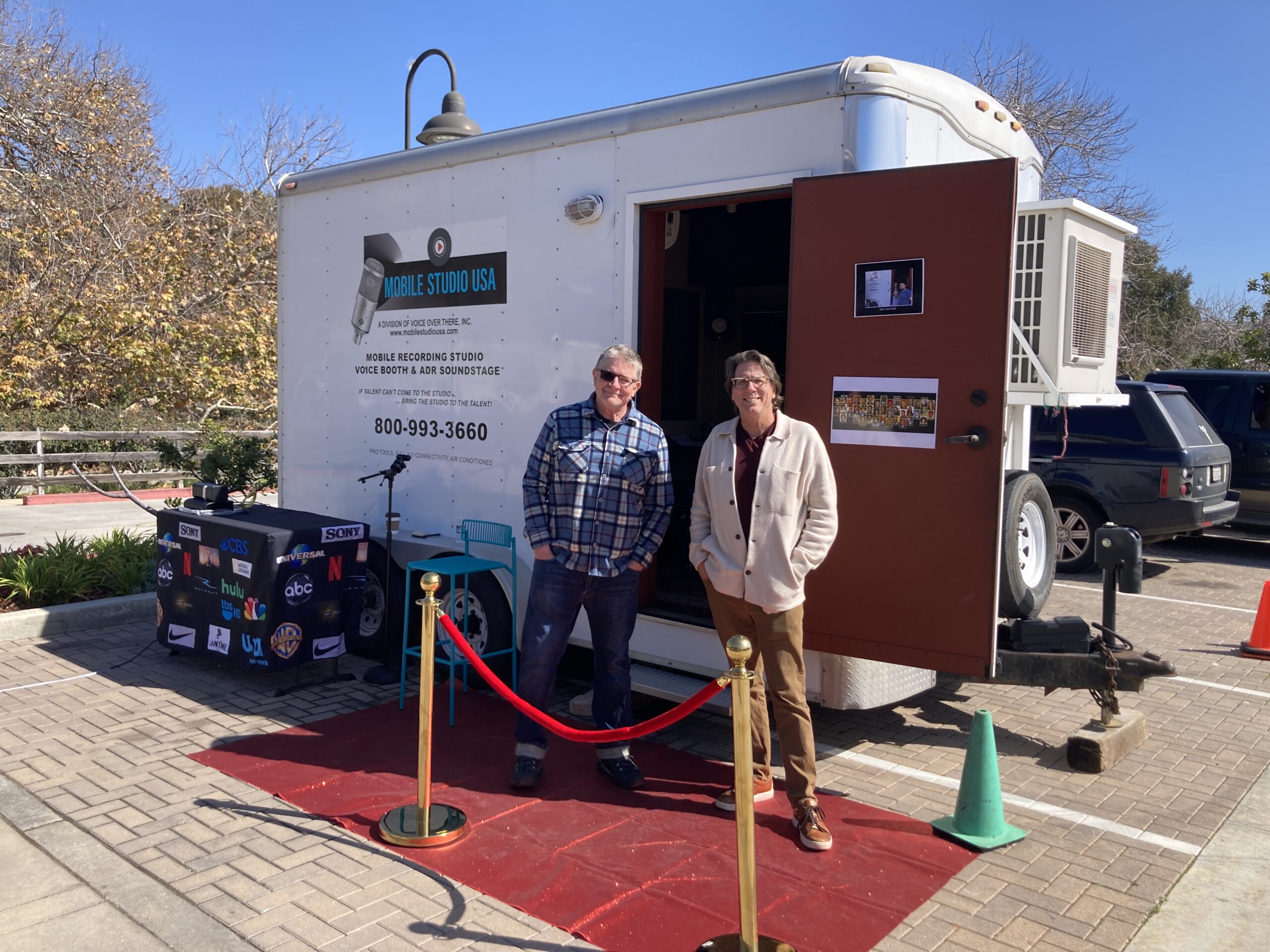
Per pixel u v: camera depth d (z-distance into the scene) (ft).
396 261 19.31
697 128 14.60
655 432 13.70
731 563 12.44
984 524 12.26
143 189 73.56
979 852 11.84
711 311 22.67
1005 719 16.96
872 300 12.82
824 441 13.29
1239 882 11.26
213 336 58.75
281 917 10.14
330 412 21.02
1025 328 16.93
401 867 11.21
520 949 9.66
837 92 13.20
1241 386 34.88
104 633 21.35
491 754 14.76
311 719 16.17
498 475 17.67
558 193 16.42
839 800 13.38
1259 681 19.44
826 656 13.74
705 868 11.29
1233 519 32.65
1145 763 15.01
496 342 17.54
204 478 27.07
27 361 50.98
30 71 71.51
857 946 9.76
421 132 21.02
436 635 18.34
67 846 11.63
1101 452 30.09
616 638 13.82
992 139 15.70
